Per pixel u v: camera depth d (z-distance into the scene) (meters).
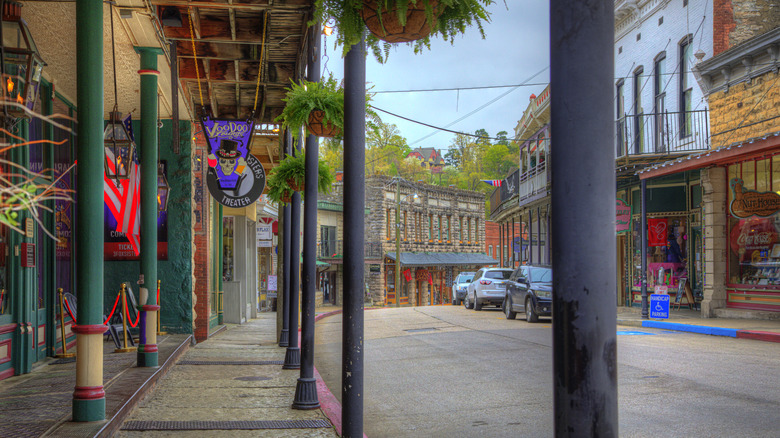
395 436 6.23
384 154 67.00
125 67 9.65
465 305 26.50
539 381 8.99
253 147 18.12
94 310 5.42
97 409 5.36
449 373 9.88
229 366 10.31
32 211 1.85
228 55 10.55
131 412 6.50
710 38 18.84
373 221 45.97
